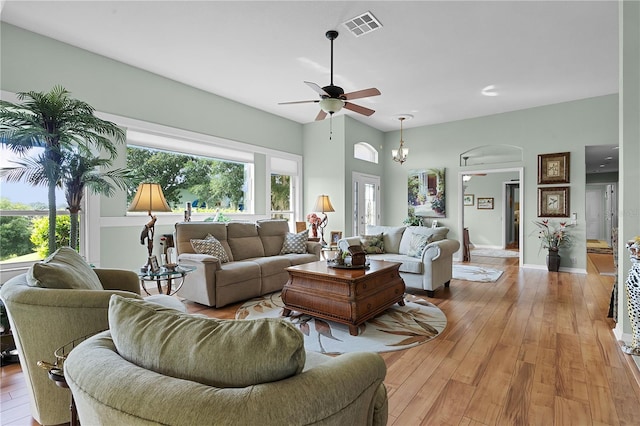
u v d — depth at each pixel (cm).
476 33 349
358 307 295
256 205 600
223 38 359
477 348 262
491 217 971
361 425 96
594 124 548
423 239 448
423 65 423
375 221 733
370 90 332
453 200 684
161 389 73
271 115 623
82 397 82
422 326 310
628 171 266
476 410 183
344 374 89
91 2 298
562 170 572
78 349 97
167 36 356
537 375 220
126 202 429
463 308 365
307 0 294
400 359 245
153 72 445
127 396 74
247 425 67
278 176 656
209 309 364
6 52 332
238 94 527
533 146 600
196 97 500
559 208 577
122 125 417
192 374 80
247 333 82
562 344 268
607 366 231
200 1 296
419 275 417
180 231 404
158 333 87
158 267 306
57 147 280
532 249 604
